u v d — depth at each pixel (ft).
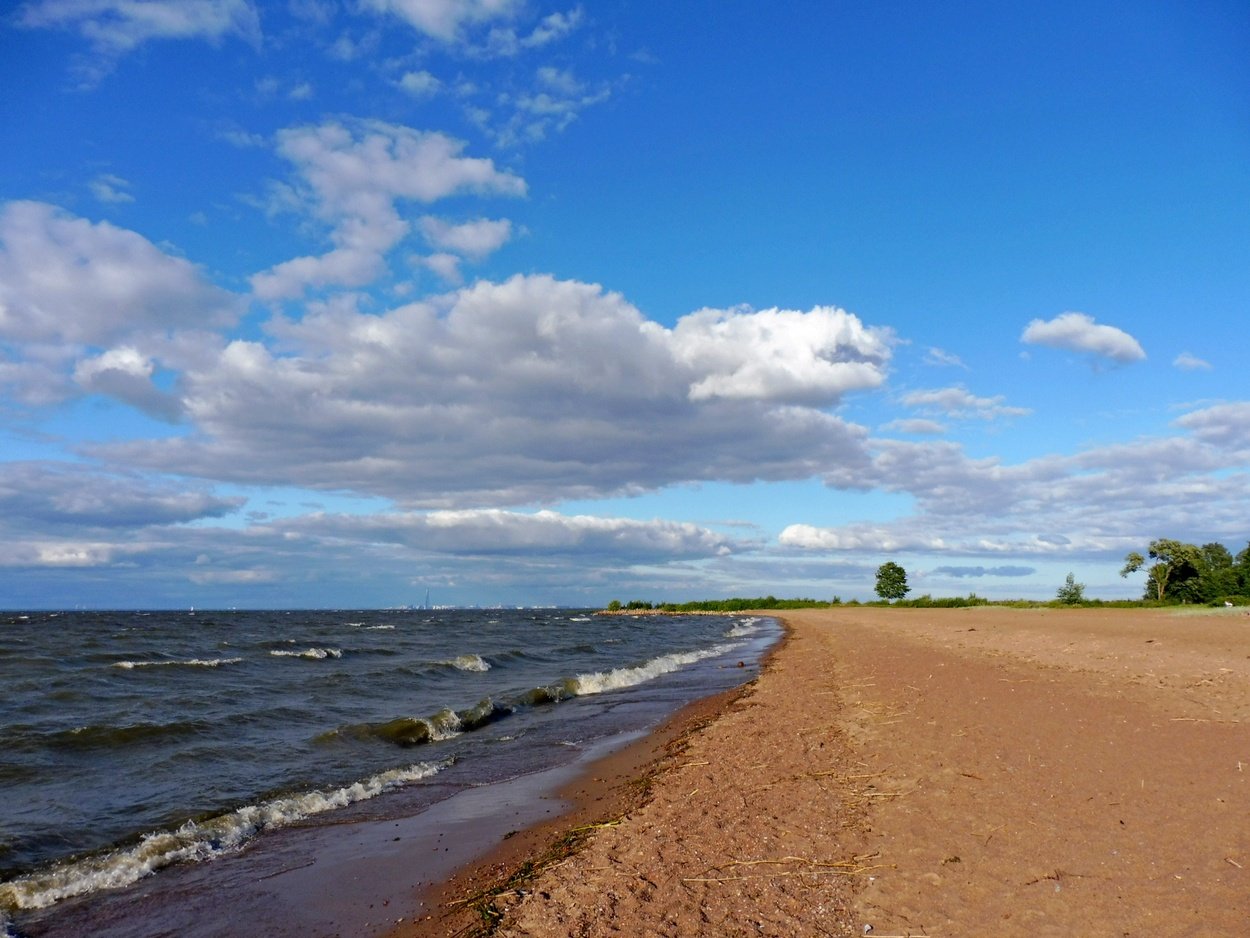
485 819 31.58
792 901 19.45
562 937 18.38
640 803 31.32
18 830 29.32
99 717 52.03
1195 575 205.77
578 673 91.35
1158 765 28.14
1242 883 18.01
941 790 27.53
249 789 36.01
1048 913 17.29
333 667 93.86
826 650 101.71
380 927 20.94
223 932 21.06
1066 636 86.48
